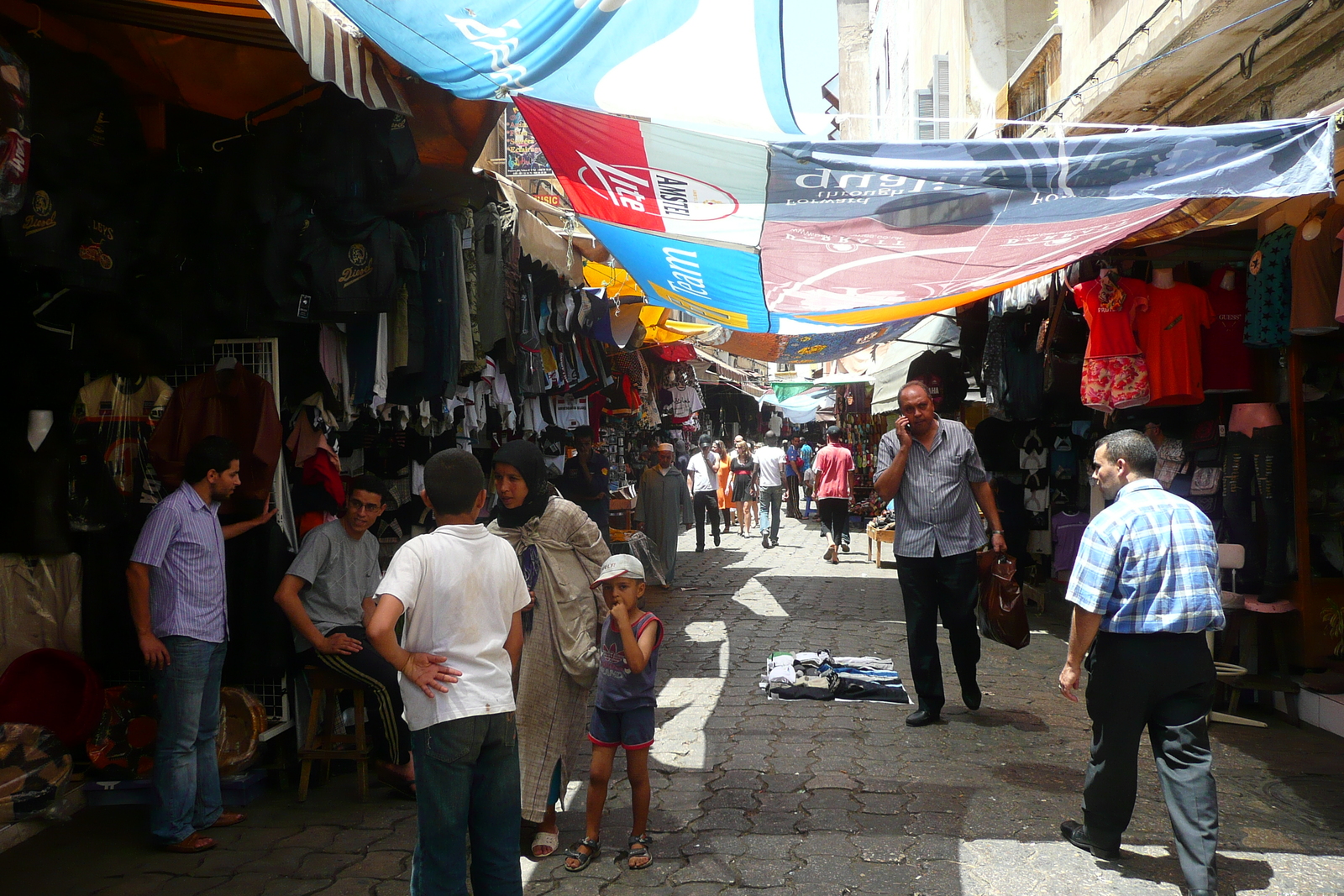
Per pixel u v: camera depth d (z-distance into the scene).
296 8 3.37
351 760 4.86
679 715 5.88
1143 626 3.45
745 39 3.64
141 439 4.70
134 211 4.25
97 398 4.69
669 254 5.18
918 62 14.22
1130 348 5.90
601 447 10.98
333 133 4.32
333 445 5.20
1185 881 3.44
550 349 7.71
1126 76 5.57
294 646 4.71
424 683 2.73
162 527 3.92
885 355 13.49
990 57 10.30
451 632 2.82
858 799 4.43
